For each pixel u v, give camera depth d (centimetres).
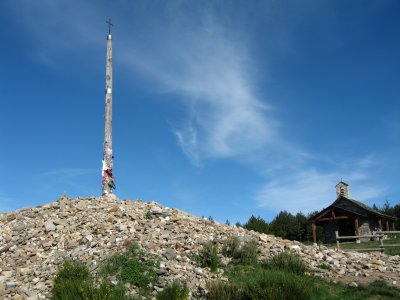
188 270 1486
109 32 2684
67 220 1877
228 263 1602
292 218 4722
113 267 1424
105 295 1215
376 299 1324
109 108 2525
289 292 1303
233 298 1316
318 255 1761
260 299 1280
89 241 1653
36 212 2022
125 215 1925
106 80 2578
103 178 2400
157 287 1363
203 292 1355
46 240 1698
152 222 1891
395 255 2020
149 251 1562
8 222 1952
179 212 2162
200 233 1852
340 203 4278
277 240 1978
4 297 1288
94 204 2102
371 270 1642
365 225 4125
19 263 1527
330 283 1470
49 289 1330
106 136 2473
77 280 1307
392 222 4784
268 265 1588
